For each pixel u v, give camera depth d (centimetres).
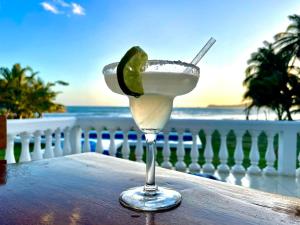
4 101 2189
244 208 76
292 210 75
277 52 2134
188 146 420
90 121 377
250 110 2291
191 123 358
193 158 364
